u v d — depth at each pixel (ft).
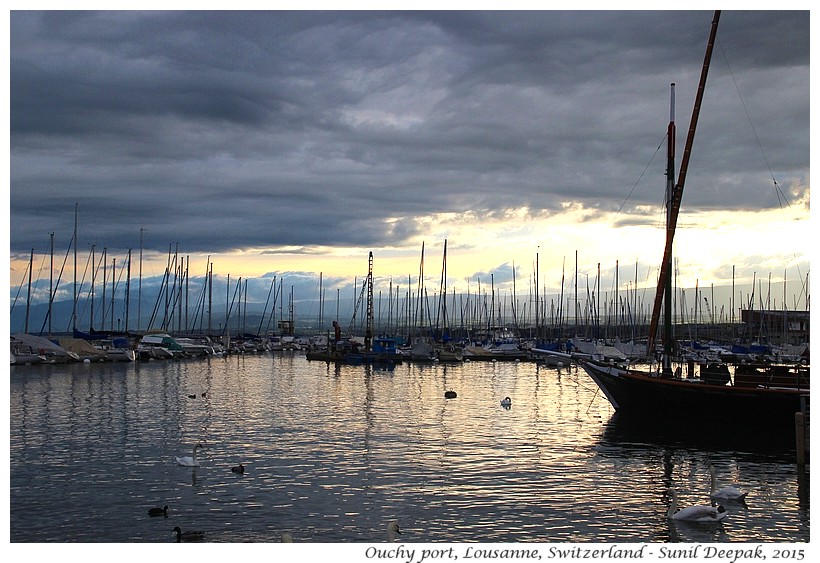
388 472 128.36
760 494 116.37
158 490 116.88
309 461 136.87
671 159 186.29
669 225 186.70
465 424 181.16
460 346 504.02
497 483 121.60
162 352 440.04
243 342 592.60
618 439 159.74
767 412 164.96
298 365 411.75
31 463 135.33
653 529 100.17
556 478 125.39
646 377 179.93
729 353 460.96
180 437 161.79
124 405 217.15
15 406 213.25
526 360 456.04
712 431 169.89
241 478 124.16
